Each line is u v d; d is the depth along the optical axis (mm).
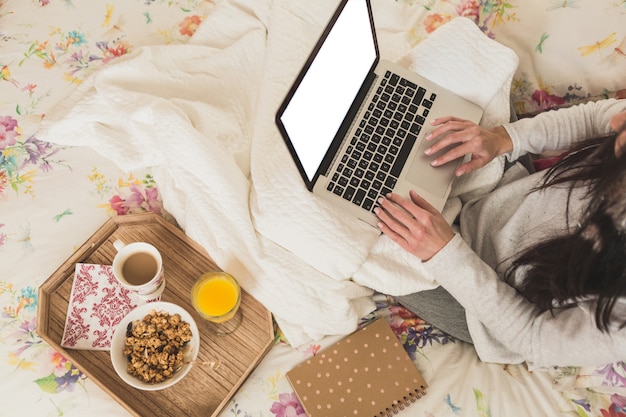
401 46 1162
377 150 957
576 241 734
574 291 752
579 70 1034
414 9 1223
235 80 1110
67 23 1178
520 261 870
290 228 927
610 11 991
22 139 1060
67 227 988
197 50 1113
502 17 1134
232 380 891
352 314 930
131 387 867
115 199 1021
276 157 984
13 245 967
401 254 955
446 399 891
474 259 852
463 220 1019
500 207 984
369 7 949
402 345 941
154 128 983
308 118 839
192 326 852
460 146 933
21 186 1018
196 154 958
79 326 886
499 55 1044
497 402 881
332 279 943
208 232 958
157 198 1040
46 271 950
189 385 880
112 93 1031
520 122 982
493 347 921
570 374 903
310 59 801
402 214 863
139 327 833
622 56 979
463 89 1040
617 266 698
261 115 1023
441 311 966
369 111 986
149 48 1086
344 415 877
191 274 954
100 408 859
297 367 911
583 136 960
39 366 884
